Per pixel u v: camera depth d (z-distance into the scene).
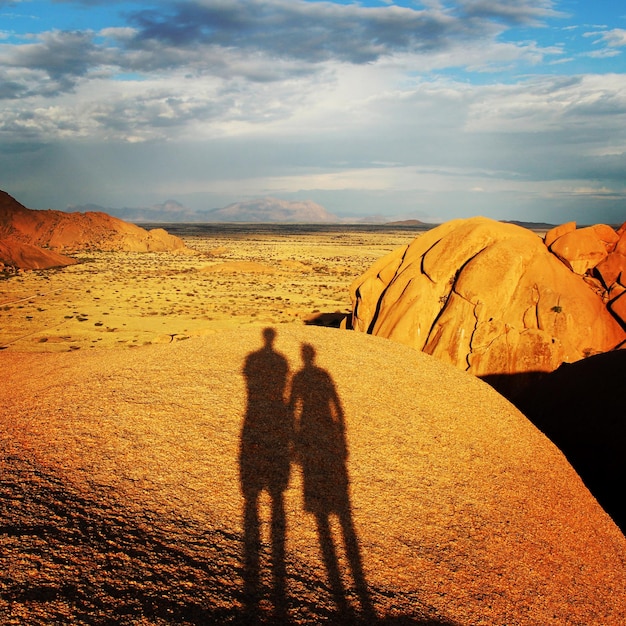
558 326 20.67
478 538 9.44
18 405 12.73
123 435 10.84
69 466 9.52
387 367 15.95
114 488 9.01
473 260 22.12
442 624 7.27
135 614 6.08
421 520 9.61
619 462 13.52
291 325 19.42
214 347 16.34
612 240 23.91
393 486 10.46
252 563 7.75
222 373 14.23
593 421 15.00
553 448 13.69
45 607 5.86
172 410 12.08
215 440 11.05
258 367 14.70
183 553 7.61
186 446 10.71
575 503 11.43
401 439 12.17
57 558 6.77
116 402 12.33
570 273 22.56
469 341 21.19
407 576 8.17
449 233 24.45
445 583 8.18
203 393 13.01
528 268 22.00
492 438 13.20
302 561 8.03
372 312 26.14
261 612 6.68
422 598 7.75
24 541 6.97
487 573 8.60
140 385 13.39
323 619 6.81
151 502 8.80
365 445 11.68
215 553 7.79
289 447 11.15
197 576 7.13
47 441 10.44
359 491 10.12
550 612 8.10
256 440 11.23
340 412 12.83
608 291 22.16
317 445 11.38
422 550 8.85
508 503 10.72
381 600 7.50
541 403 17.31
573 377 17.00
